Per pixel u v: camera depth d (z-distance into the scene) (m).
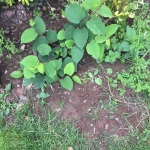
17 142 0.55
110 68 0.60
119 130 0.56
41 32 0.59
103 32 0.55
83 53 0.59
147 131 0.56
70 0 0.59
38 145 0.55
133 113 0.57
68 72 0.58
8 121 0.58
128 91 0.59
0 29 0.64
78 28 0.58
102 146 0.55
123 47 0.59
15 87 0.60
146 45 0.61
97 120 0.57
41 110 0.58
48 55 0.58
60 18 0.65
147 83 0.58
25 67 0.56
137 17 0.63
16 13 0.65
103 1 0.58
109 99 0.58
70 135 0.56
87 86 0.59
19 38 0.63
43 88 0.59
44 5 0.65
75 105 0.58
